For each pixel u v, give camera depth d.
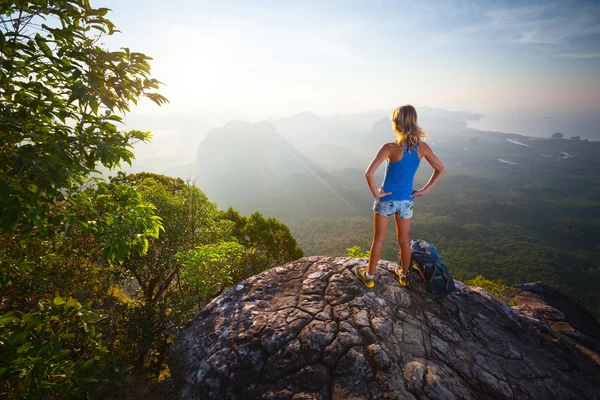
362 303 3.51
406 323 3.32
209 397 3.05
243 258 11.38
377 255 3.52
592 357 3.78
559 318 4.73
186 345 3.70
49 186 2.50
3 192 2.16
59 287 5.64
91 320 3.38
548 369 3.19
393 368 2.78
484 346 3.28
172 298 8.02
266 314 3.66
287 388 2.84
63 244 5.38
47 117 2.79
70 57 2.52
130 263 8.46
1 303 4.86
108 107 2.73
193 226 10.12
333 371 2.85
